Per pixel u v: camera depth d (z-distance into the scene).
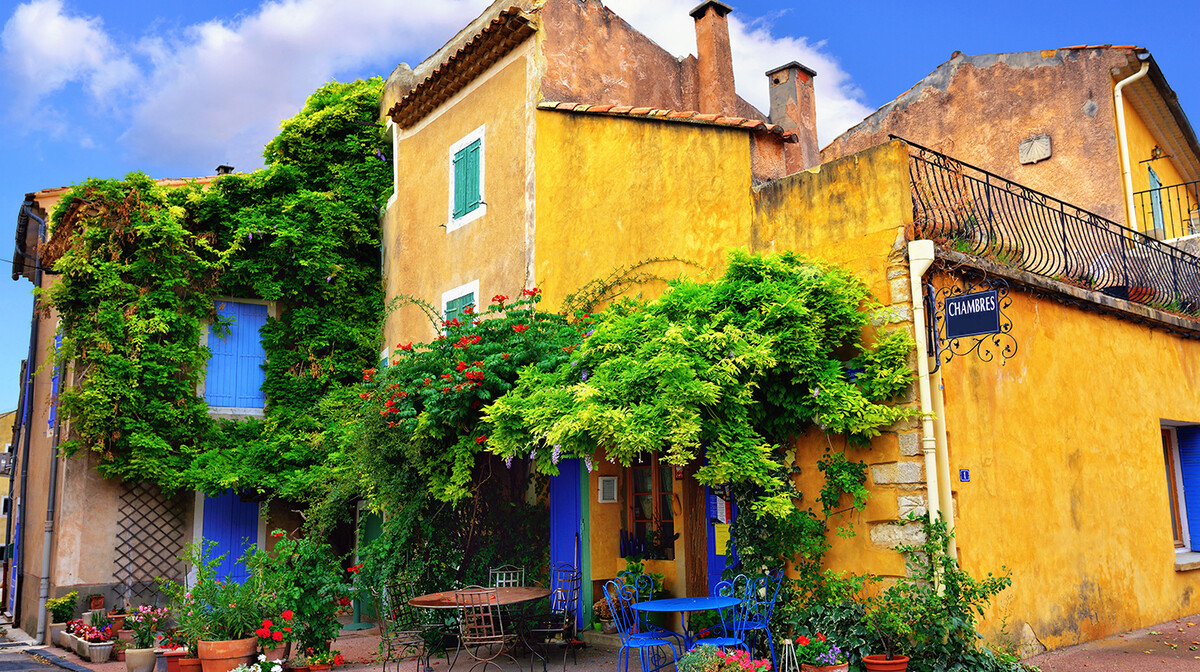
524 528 9.47
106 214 11.70
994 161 13.07
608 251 9.11
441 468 8.46
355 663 8.11
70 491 11.25
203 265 12.29
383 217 13.69
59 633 10.67
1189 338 10.16
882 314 6.52
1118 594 7.84
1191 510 9.92
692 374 6.18
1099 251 9.25
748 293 6.66
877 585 6.30
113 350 11.38
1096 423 8.11
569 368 7.33
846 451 6.62
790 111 14.74
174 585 8.45
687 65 12.54
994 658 6.01
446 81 11.61
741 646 6.12
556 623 8.20
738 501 6.83
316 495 11.55
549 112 9.96
